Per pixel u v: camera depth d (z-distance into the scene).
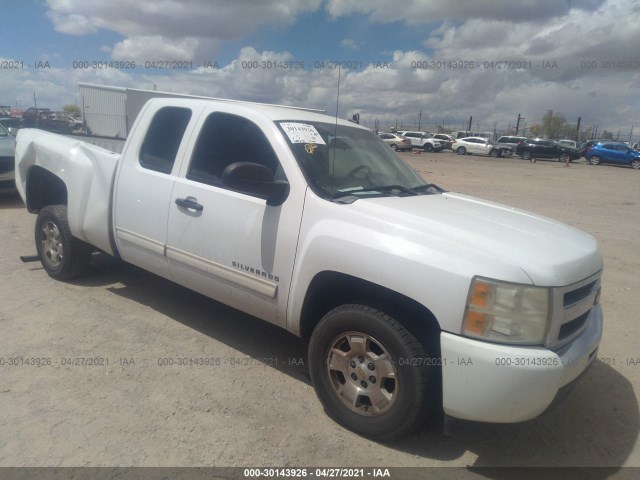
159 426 3.07
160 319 4.59
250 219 3.52
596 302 3.46
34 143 5.42
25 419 3.05
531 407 2.64
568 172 28.06
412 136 46.94
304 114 4.16
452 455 3.01
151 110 4.41
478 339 2.65
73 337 4.14
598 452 3.12
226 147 3.84
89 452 2.81
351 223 3.12
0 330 4.18
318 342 3.21
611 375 4.09
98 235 4.68
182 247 3.95
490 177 22.38
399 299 2.92
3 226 7.71
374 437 3.05
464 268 2.70
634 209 13.55
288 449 2.95
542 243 3.05
